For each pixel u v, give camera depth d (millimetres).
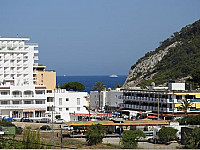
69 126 112312
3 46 194375
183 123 110062
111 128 107188
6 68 189750
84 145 89000
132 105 147000
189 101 129500
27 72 192250
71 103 141625
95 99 181375
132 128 108000
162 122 106250
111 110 163250
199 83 178625
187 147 80188
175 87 141000
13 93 134750
